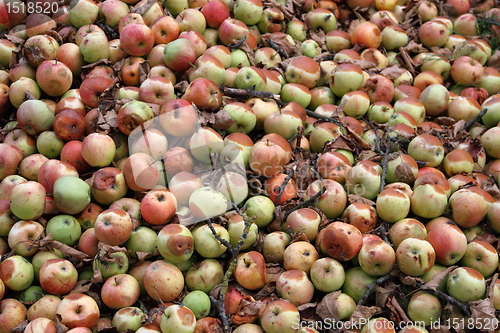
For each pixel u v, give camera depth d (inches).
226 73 53.2
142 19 55.3
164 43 55.1
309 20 62.8
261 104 51.4
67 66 52.0
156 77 49.1
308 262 42.4
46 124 48.0
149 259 43.2
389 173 48.3
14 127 48.9
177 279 41.2
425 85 58.0
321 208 45.2
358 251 42.1
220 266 42.7
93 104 49.8
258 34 59.7
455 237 42.2
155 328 39.3
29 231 42.6
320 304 40.9
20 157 47.2
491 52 63.6
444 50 61.4
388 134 50.6
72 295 40.0
